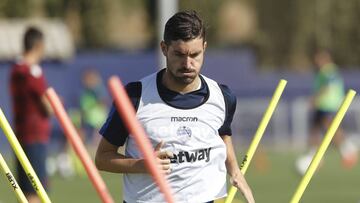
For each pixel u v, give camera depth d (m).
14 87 29.58
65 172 54.06
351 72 81.62
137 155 16.92
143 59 76.69
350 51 107.44
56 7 97.06
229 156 17.80
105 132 16.98
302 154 66.81
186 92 16.69
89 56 76.19
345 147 58.19
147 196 16.84
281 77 77.81
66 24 93.31
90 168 13.79
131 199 17.05
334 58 107.56
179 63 16.11
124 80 76.62
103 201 13.73
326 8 107.88
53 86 75.44
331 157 65.19
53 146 71.88
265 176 52.25
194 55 16.11
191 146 16.64
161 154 16.31
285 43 109.62
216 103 16.89
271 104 18.05
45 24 79.06
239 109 74.38
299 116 75.81
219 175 17.06
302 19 108.50
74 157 56.53
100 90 66.56
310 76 77.38
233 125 74.31
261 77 78.19
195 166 16.72
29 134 29.28
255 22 111.06
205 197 16.80
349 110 74.94
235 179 17.84
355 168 57.06
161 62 41.59
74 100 75.62
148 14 100.31
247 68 78.38
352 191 44.47
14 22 82.62
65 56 75.62
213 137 16.88
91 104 66.06
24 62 29.64
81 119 66.44
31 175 16.39
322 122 57.28
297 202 17.36
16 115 29.58
